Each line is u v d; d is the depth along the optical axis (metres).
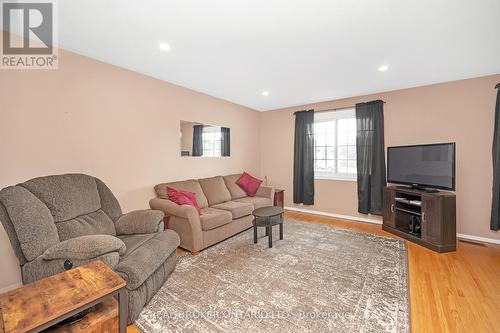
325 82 3.41
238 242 3.11
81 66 2.47
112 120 2.75
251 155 5.21
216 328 1.54
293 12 1.77
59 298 1.11
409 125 3.66
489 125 3.07
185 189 3.37
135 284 1.57
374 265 2.43
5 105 1.99
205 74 3.10
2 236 1.97
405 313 1.68
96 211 2.20
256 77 3.22
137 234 2.20
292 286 2.04
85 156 2.51
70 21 1.87
